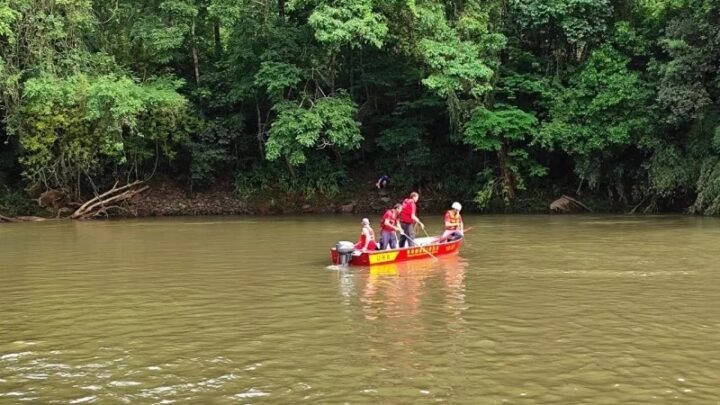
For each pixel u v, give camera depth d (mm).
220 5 31594
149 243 21766
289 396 7465
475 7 31781
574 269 15805
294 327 10562
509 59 33719
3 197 32406
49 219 31734
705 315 11094
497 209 33438
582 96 31094
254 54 32812
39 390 7812
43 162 30891
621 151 31766
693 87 27500
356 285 14133
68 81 30156
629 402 7172
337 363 8648
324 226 27109
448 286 13898
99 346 9672
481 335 9945
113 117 29594
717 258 17172
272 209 34844
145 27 32656
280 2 34312
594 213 32031
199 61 36281
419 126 35188
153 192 35281
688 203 31219
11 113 30438
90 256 18891
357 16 29375
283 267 16672
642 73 31438
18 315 11695
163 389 7785
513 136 31484
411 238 18828
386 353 9062
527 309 11641
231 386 7844
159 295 13305
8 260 18250
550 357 8812
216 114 36000
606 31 31562
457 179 35281
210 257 18484
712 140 28234
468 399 7285
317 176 35500
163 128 32594
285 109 31250
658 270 15500
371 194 35812
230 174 36656
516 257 17859
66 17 31094
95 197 32969
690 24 27766
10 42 28703
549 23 31812
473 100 32250
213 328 10586
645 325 10453
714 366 8398
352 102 32156
